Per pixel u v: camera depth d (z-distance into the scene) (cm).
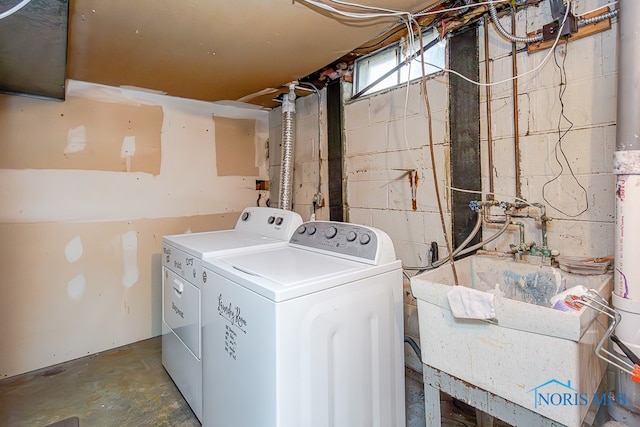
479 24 169
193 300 172
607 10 129
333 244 169
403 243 212
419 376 209
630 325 106
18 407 189
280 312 110
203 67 217
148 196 275
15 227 223
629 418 113
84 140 246
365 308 137
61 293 240
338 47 191
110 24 159
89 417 181
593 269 125
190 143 296
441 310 113
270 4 146
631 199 106
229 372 136
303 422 116
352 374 132
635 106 106
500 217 164
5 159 219
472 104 173
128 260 267
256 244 190
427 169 196
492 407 103
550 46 144
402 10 159
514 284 147
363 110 235
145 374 223
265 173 344
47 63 173
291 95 258
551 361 90
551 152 147
